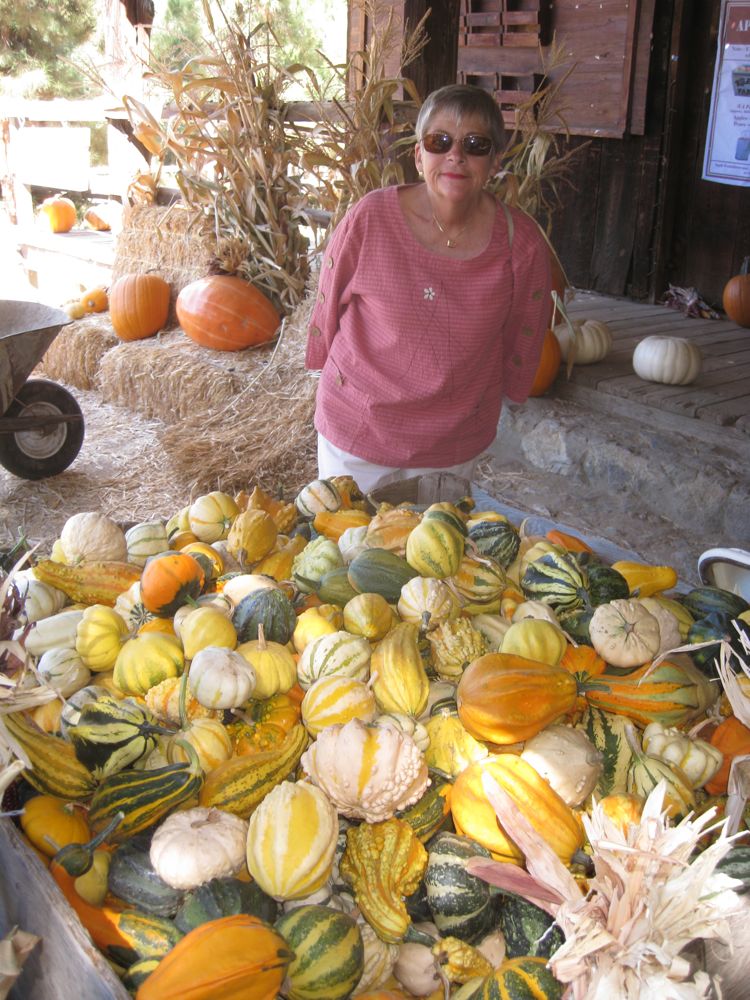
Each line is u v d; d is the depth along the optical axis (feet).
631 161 29.19
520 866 5.74
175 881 5.27
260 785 5.99
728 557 8.77
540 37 28.53
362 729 5.86
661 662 7.03
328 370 12.11
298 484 20.90
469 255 10.93
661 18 26.84
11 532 19.13
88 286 35.14
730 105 26.48
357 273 11.15
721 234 28.30
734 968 4.99
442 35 27.89
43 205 40.96
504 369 12.37
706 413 19.60
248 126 26.02
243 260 27.07
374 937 5.46
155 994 4.61
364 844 5.73
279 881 5.24
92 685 7.12
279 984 4.86
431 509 8.66
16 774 5.38
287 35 48.85
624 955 4.48
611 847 4.57
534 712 6.20
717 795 6.45
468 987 5.20
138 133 30.35
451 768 6.30
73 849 5.42
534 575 8.08
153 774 5.84
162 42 43.93
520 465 21.47
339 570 8.14
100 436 24.73
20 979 5.63
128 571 8.41
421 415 11.83
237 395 23.58
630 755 6.61
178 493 20.98
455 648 7.16
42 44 54.80
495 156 10.39
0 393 18.33
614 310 28.84
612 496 19.79
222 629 7.03
